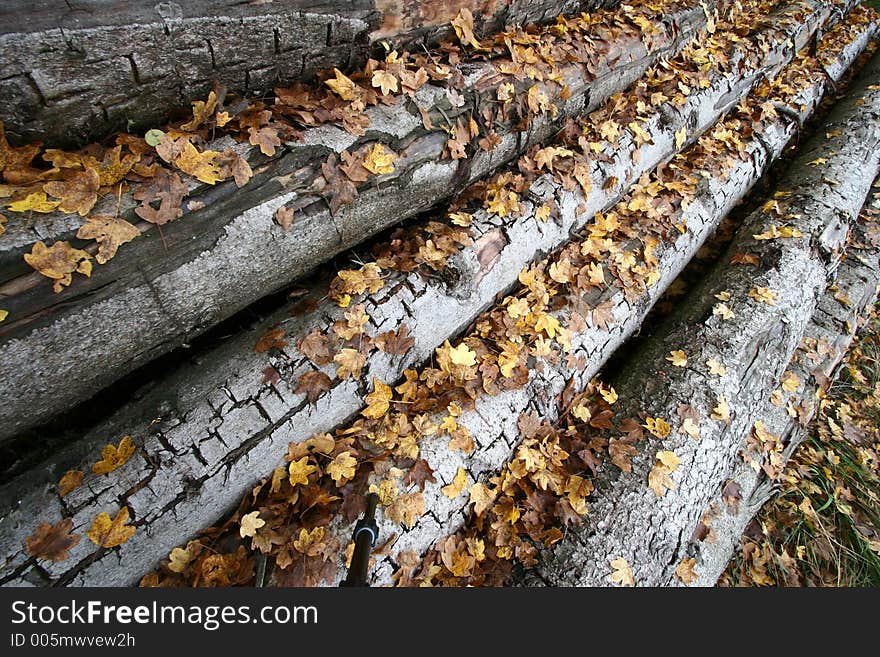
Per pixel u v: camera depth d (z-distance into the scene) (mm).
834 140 4586
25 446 1683
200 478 1669
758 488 2984
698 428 2479
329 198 1863
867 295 3922
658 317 3510
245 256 1699
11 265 1259
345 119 1925
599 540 2092
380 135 1997
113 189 1445
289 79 1989
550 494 2205
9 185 1339
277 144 1728
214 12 1562
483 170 2605
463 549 2021
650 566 2135
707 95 4000
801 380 3311
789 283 3207
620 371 2930
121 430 1646
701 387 2623
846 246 4145
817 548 2893
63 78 1366
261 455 1785
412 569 1862
